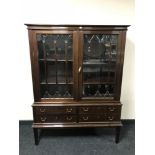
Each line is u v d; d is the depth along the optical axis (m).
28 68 2.79
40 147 2.49
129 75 2.88
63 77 2.41
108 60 2.36
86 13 2.65
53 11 2.63
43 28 2.14
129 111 3.04
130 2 2.64
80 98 2.42
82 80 2.35
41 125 2.44
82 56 2.26
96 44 2.30
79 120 2.46
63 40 2.26
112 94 2.47
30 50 2.21
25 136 2.75
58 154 2.35
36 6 2.61
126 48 2.77
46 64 2.36
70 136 2.75
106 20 2.68
